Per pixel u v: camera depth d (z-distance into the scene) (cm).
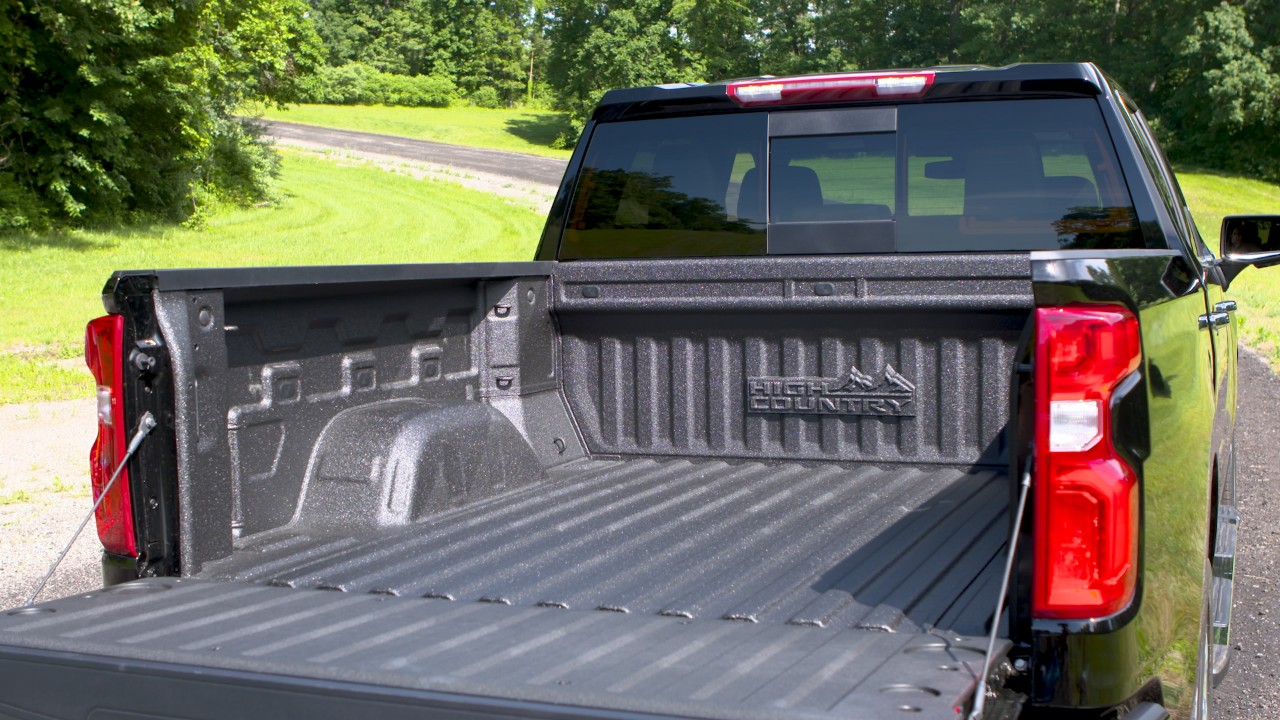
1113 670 194
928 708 164
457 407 344
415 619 231
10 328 1426
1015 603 201
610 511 332
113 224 2847
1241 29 5409
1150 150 369
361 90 9575
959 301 350
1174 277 249
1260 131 5650
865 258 360
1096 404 192
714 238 387
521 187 4556
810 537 300
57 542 599
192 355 264
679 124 389
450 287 366
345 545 298
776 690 174
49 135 2567
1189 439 241
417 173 4947
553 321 405
